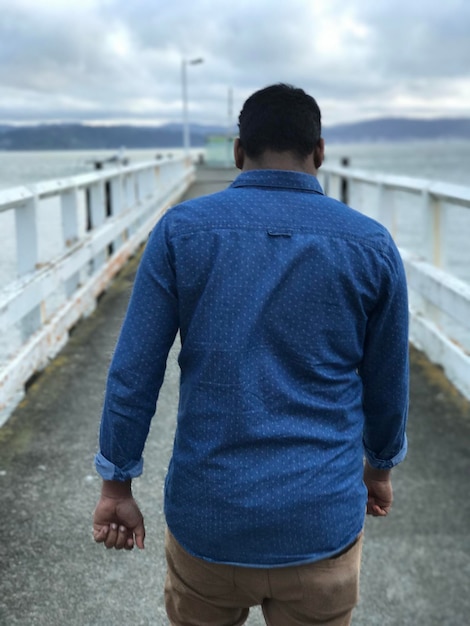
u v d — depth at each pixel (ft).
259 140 5.05
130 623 8.12
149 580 8.86
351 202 25.63
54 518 10.04
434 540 9.87
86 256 19.57
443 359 16.16
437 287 15.05
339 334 4.82
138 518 5.26
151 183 40.91
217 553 4.85
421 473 11.69
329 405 4.83
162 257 4.77
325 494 4.72
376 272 4.83
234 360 4.64
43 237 51.80
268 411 4.70
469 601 8.73
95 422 13.23
